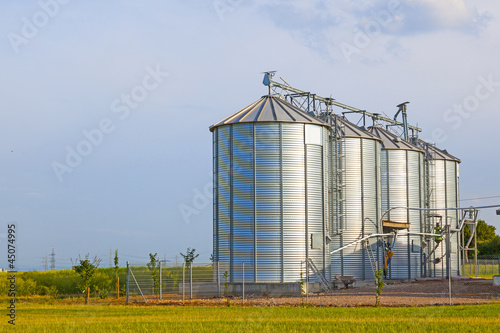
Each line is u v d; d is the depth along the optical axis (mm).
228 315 45344
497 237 156875
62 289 83000
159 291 67750
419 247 93438
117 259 69438
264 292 68750
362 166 84750
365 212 84188
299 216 70250
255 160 70500
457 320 40125
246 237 70000
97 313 48281
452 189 105812
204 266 69625
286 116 71812
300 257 69750
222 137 73250
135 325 38906
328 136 76500
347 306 52719
